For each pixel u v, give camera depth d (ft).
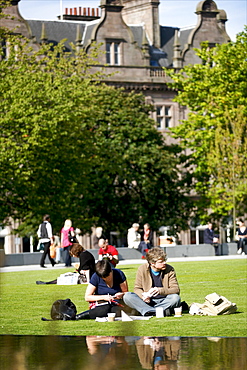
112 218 191.52
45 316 45.83
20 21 223.92
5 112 156.25
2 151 151.33
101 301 43.42
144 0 255.91
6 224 168.86
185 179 201.26
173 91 247.09
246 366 18.74
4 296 60.34
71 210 170.30
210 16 253.65
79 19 270.26
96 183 184.24
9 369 18.80
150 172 197.47
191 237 249.75
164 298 43.98
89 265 67.05
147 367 18.71
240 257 132.98
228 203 181.16
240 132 177.88
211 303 44.06
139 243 130.31
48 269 106.22
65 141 161.68
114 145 188.03
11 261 123.34
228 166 179.32
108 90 197.98
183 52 249.14
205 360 19.38
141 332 36.45
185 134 194.90
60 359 19.70
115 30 238.48
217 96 185.57
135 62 241.55
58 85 163.22
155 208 198.29
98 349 20.88
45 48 175.63
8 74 160.66
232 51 187.11
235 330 36.86
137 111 198.49
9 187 157.17
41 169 159.12
